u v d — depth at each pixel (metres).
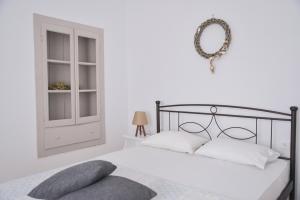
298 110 2.37
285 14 2.40
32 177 1.91
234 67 2.71
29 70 2.64
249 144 2.39
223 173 2.01
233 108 2.74
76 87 3.03
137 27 3.52
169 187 1.71
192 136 2.79
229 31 2.69
